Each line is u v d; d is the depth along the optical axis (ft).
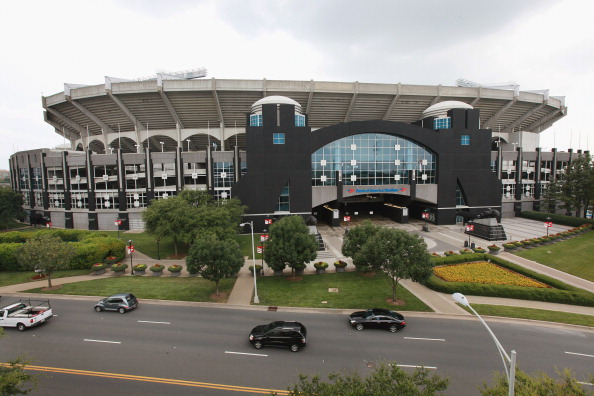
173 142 222.48
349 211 244.83
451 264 111.55
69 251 96.89
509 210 219.00
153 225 126.72
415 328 69.77
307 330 69.00
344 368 54.90
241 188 165.48
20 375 39.19
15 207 195.52
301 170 168.35
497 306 80.07
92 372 54.08
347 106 209.56
